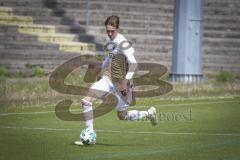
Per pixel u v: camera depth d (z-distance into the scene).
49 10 70.12
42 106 42.38
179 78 58.09
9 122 36.12
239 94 51.41
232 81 60.44
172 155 27.12
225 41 72.38
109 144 29.77
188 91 51.22
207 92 51.62
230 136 32.56
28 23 68.12
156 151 28.06
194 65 58.25
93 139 29.30
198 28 58.31
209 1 77.00
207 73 66.75
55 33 67.56
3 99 43.94
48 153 27.25
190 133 33.34
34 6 70.81
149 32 71.44
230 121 37.78
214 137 32.16
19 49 63.03
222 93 51.59
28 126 34.88
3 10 68.19
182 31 57.88
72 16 70.81
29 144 29.42
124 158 26.33
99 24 71.25
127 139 31.25
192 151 28.14
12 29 65.50
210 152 27.97
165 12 74.50
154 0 75.31
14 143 29.64
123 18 72.50
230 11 76.50
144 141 30.73
